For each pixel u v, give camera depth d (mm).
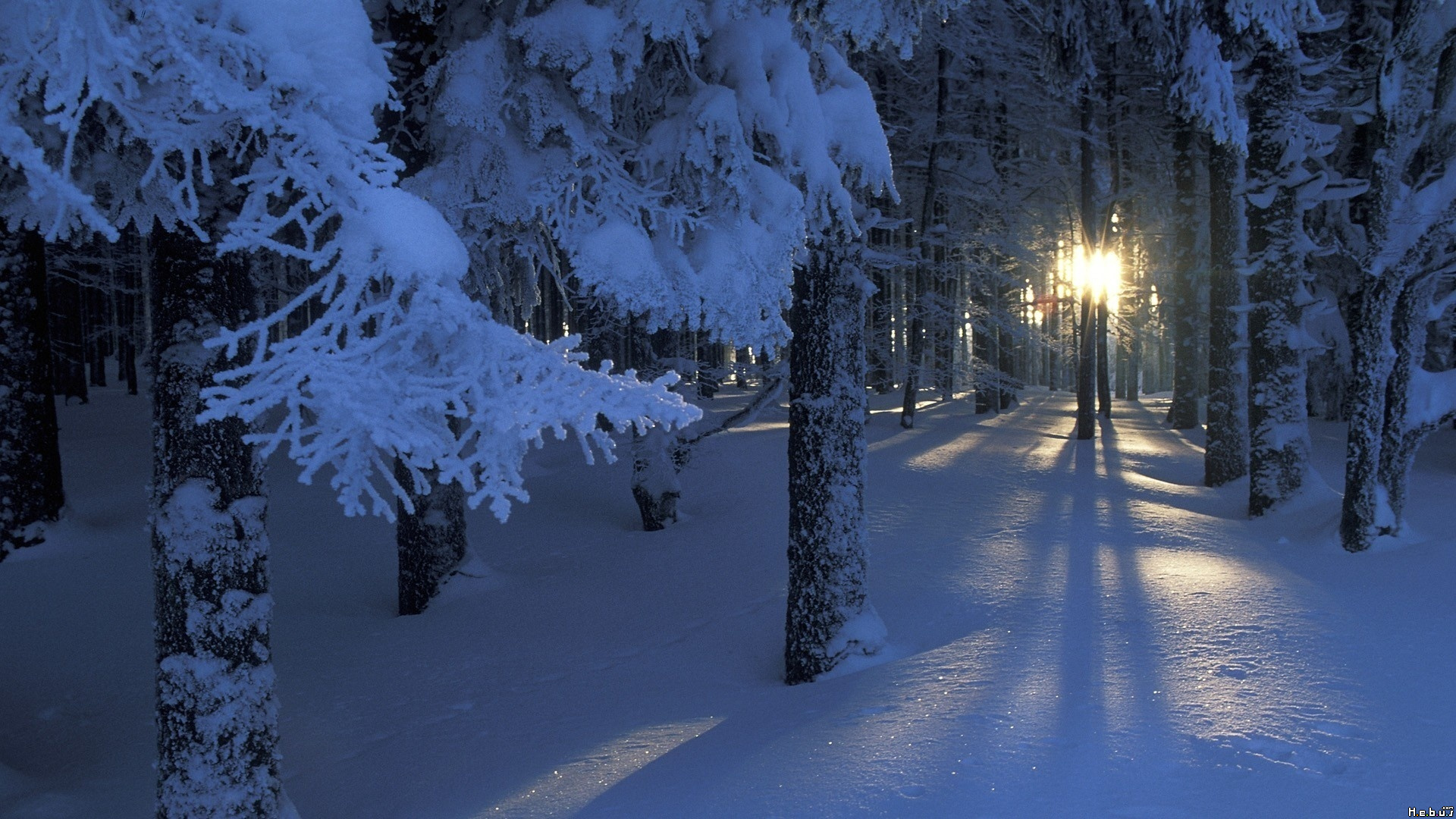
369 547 13898
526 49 6180
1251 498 12586
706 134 6277
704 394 19438
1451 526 10422
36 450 13273
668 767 5535
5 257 13047
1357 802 4121
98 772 7008
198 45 3973
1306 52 18359
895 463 16969
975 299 25484
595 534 14102
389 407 3891
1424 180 9531
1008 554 10406
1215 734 4953
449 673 8844
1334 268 20078
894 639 7910
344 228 4156
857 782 4742
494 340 4223
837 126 7230
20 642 10094
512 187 6172
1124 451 19859
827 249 7527
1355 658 6207
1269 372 12500
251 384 3752
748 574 10977
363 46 4402
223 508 4773
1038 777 4570
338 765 6816
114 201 4824
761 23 6840
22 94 3801
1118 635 7047
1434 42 9117
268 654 4957
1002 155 26172
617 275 6027
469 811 5344
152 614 10945
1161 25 8461
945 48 21016
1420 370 9930
